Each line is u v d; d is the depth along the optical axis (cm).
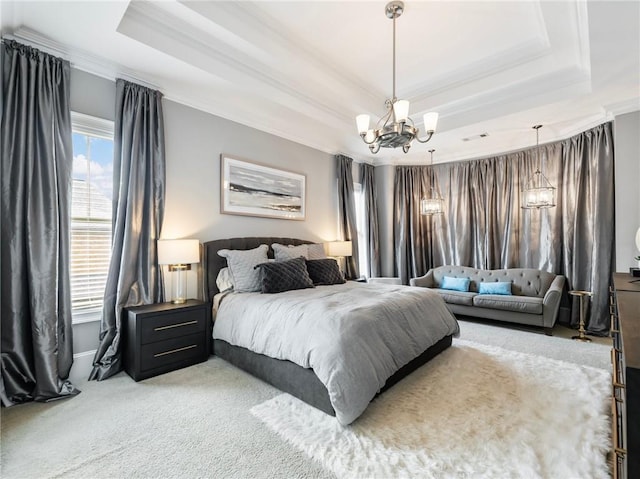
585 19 225
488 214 512
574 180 414
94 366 257
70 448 171
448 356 304
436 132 420
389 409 209
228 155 366
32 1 194
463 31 266
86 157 270
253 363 258
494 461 158
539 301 392
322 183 493
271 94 331
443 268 537
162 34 249
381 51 295
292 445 173
